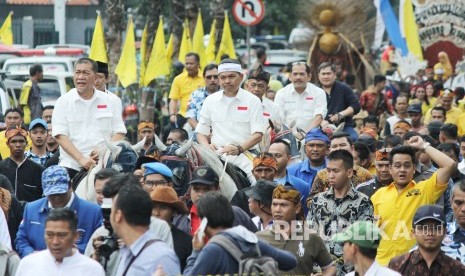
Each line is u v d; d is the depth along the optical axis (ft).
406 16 150.82
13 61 139.95
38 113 111.96
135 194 46.57
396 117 108.47
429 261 54.80
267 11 264.52
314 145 72.59
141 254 46.47
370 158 75.31
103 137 70.95
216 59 135.54
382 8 156.25
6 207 63.00
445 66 152.97
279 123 84.17
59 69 139.13
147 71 118.52
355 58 157.99
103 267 52.39
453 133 87.76
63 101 72.54
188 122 94.43
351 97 94.79
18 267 51.13
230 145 71.41
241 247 46.96
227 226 48.19
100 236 53.06
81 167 71.67
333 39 156.04
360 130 98.48
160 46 118.73
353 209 61.52
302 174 73.20
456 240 59.67
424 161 74.79
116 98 73.67
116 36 138.41
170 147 66.54
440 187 62.85
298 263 55.11
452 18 155.02
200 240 48.49
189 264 48.65
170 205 53.93
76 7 189.26
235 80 74.69
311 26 160.56
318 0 159.63
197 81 108.68
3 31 157.48
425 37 156.04
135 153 65.41
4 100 111.04
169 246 49.75
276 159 68.33
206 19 202.08
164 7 181.68
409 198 63.05
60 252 50.47
